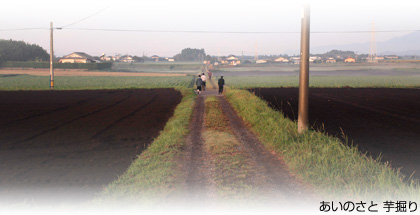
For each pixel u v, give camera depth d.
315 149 7.75
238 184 5.92
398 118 14.23
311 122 13.07
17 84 45.97
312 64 152.62
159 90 36.22
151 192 5.46
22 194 5.83
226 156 7.98
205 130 11.73
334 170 6.11
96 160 8.10
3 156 8.59
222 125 12.68
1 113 17.55
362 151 8.18
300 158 6.98
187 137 10.53
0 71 94.06
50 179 6.67
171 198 5.28
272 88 36.72
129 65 163.75
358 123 12.83
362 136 10.16
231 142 9.52
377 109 17.53
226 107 19.03
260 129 11.02
